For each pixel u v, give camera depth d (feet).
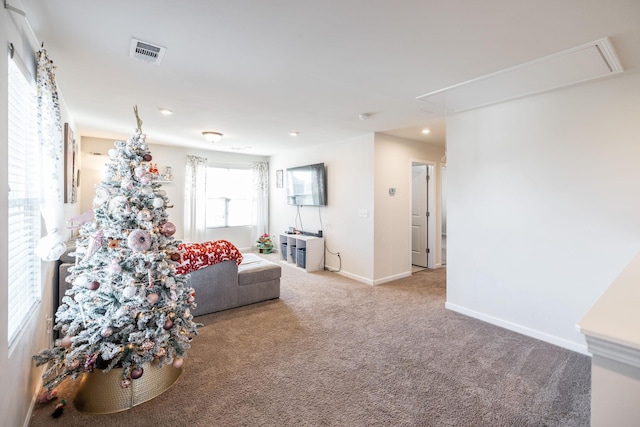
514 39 5.89
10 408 4.37
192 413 5.74
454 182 10.89
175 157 19.33
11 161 4.81
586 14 5.04
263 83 8.29
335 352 8.02
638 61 6.66
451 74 7.56
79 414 5.67
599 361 2.50
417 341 8.68
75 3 4.80
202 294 10.43
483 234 10.13
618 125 7.48
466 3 4.80
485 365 7.43
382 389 6.48
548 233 8.68
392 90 8.70
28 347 5.39
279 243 20.80
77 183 13.96
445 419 5.61
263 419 5.60
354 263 15.55
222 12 5.07
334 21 5.34
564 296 8.39
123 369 5.91
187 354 7.84
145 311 6.20
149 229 6.38
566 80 7.75
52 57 6.75
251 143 17.67
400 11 5.02
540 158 8.78
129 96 9.39
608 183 7.64
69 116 11.11
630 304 3.35
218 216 21.48
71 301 6.18
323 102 9.86
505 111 9.53
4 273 4.11
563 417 5.65
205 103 10.03
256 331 9.28
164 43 6.15
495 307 9.86
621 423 2.41
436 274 16.63
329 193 17.16
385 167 14.97
